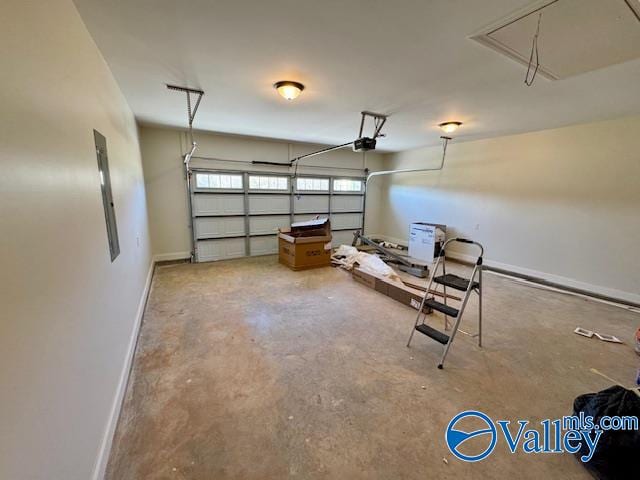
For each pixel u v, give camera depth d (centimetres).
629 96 295
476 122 418
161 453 156
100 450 144
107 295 180
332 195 738
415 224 632
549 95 296
